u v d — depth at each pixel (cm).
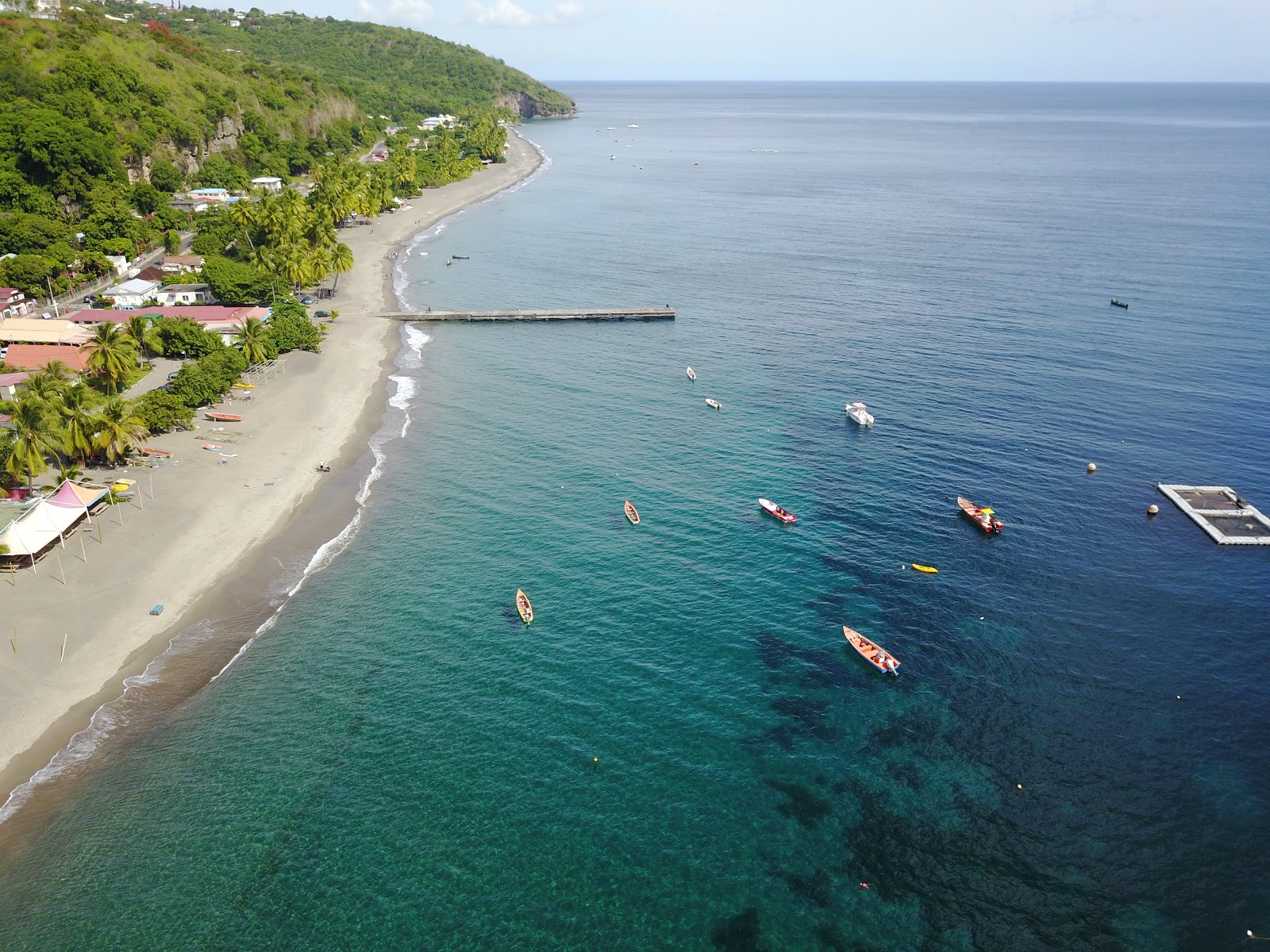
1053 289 19238
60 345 12762
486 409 13212
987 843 5981
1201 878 5741
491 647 7825
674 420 12794
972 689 7394
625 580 8856
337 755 6588
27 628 7681
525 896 5556
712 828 6072
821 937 5362
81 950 5156
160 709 6988
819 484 10869
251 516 9762
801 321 17525
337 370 14312
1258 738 6906
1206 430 12231
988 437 12112
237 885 5569
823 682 7469
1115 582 8912
